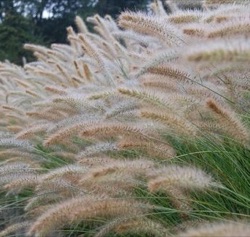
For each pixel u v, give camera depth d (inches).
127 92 18.3
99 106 25.5
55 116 30.5
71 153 28.5
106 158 19.5
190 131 18.4
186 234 9.7
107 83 30.9
